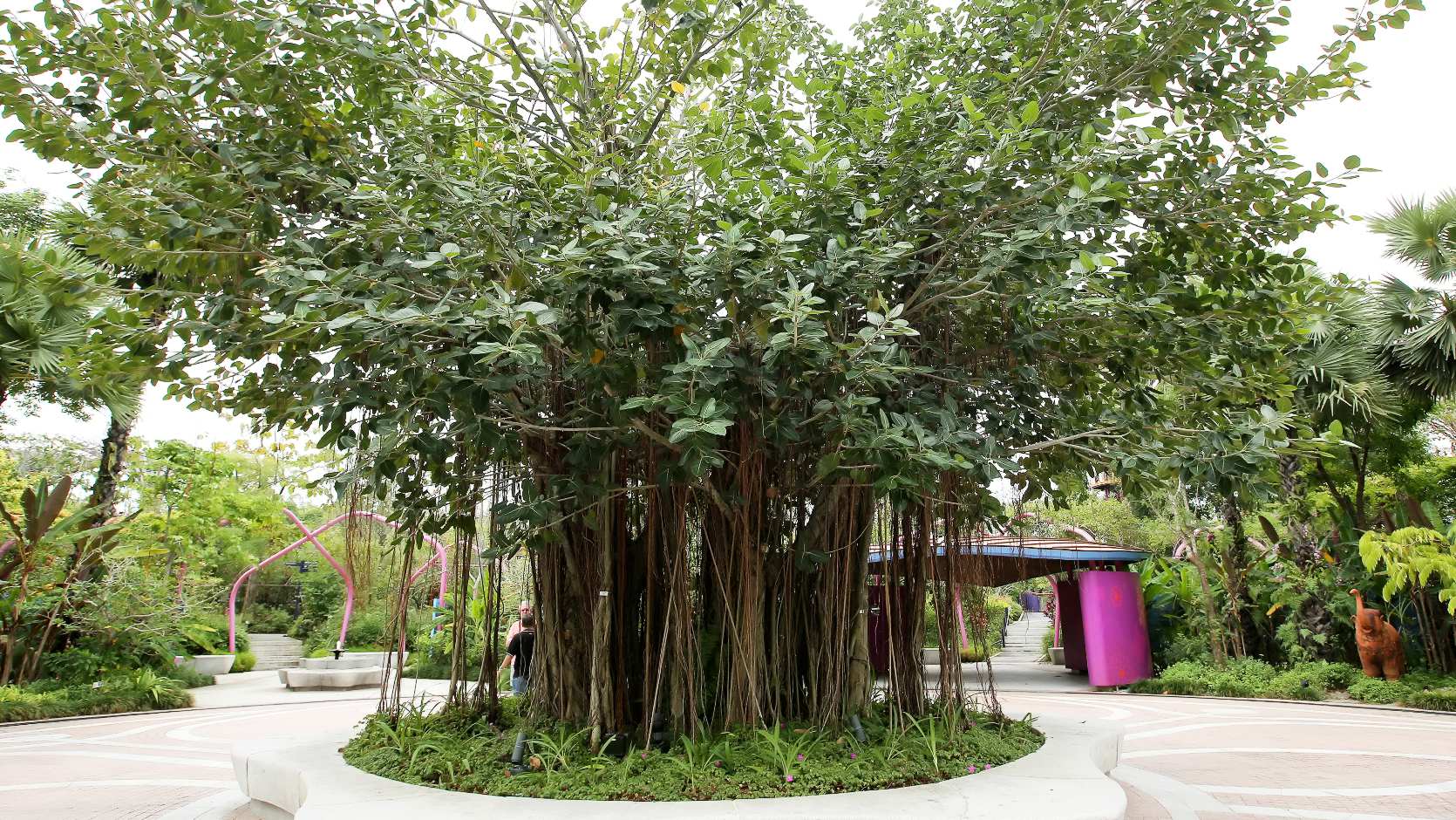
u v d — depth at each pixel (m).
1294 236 4.79
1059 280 4.08
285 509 19.28
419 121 4.26
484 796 3.67
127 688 11.30
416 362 3.43
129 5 3.81
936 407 4.41
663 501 4.77
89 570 12.00
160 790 6.00
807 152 4.50
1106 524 17.22
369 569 6.29
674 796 3.67
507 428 4.16
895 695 5.18
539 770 4.14
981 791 3.68
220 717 10.48
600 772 3.98
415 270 3.85
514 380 3.65
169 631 13.16
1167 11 4.59
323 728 9.28
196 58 4.21
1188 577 14.25
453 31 4.69
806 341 3.40
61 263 9.04
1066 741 5.11
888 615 5.38
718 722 4.67
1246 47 4.73
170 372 4.18
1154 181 4.66
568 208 4.06
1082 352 5.18
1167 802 5.16
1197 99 4.74
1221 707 11.22
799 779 3.86
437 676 15.09
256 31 3.89
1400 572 10.16
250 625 23.75
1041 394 5.46
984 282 4.13
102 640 12.05
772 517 4.91
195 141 4.03
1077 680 16.17
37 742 8.42
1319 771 6.43
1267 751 7.40
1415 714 10.19
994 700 5.93
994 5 5.11
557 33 5.09
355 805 3.53
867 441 3.70
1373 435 12.16
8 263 9.23
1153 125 4.56
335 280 3.32
